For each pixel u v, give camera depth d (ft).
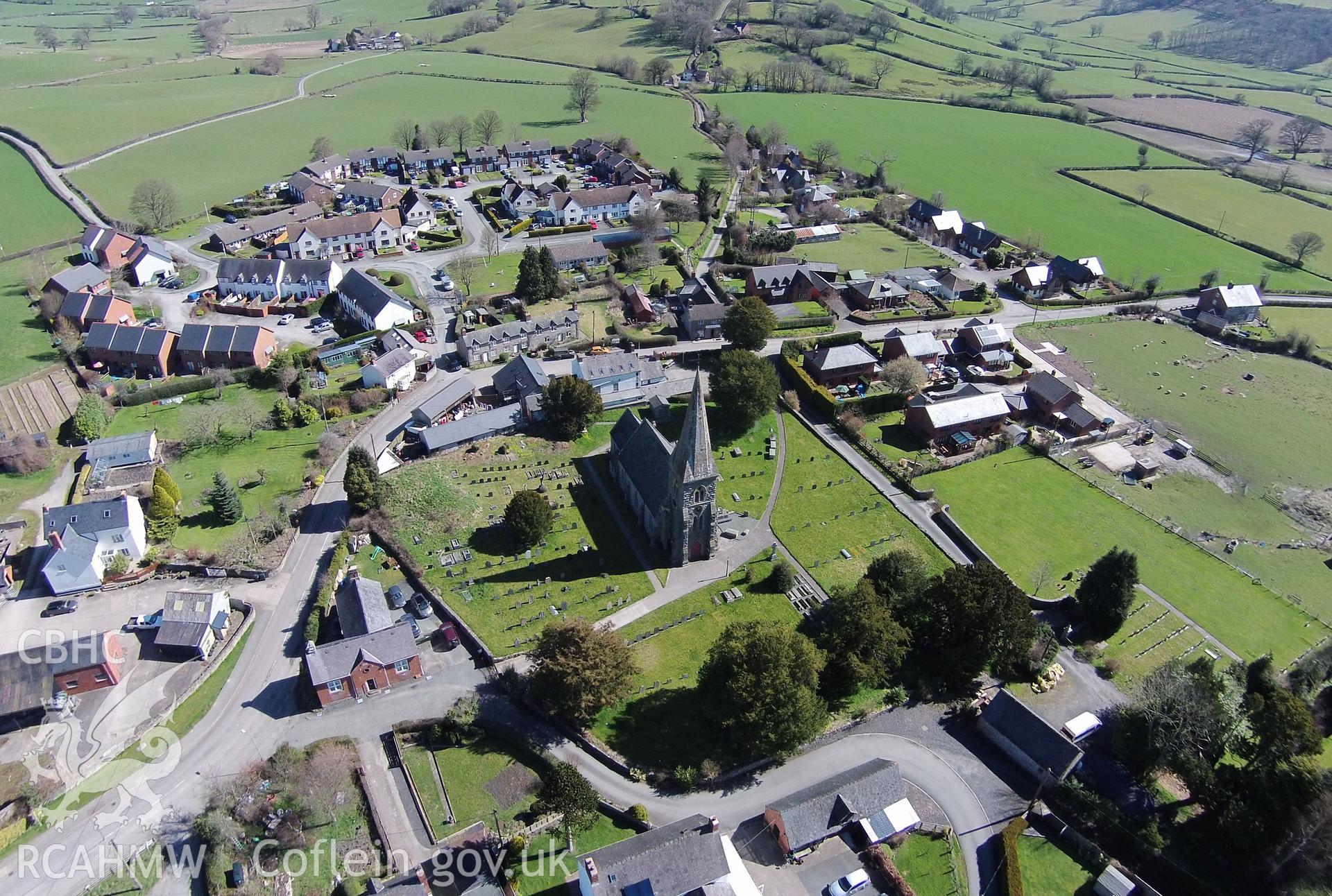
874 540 383.86
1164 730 265.95
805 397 490.90
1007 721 286.66
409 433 441.27
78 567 335.06
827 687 299.17
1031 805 267.18
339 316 577.43
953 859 251.60
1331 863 228.22
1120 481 431.84
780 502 407.03
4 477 404.16
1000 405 464.65
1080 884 246.06
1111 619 328.29
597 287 629.92
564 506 399.44
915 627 321.52
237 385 491.31
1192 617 344.28
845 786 257.34
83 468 409.49
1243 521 405.80
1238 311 599.57
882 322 589.32
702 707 285.84
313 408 458.09
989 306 620.08
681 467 333.62
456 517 387.14
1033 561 371.35
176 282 611.88
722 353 467.52
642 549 374.02
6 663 289.94
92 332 500.33
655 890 226.17
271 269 587.27
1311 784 238.27
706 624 334.03
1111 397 505.66
